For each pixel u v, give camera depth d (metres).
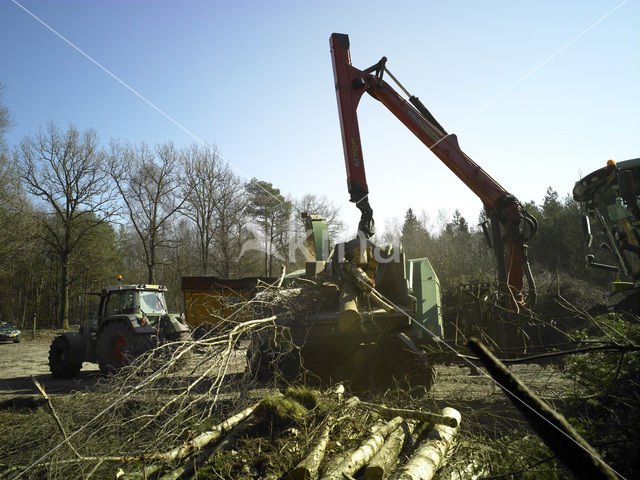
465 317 8.28
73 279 38.81
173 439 3.87
